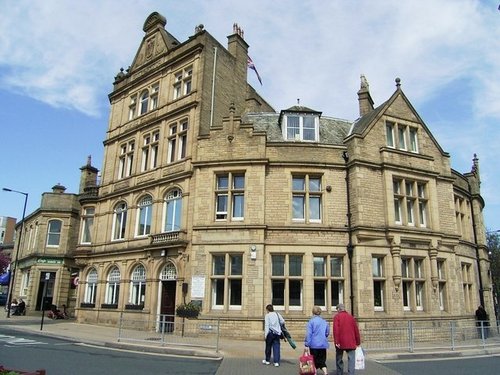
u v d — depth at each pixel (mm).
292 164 20797
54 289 35062
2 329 21719
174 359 13234
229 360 13156
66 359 12477
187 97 24531
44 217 36625
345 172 21078
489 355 15469
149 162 25969
